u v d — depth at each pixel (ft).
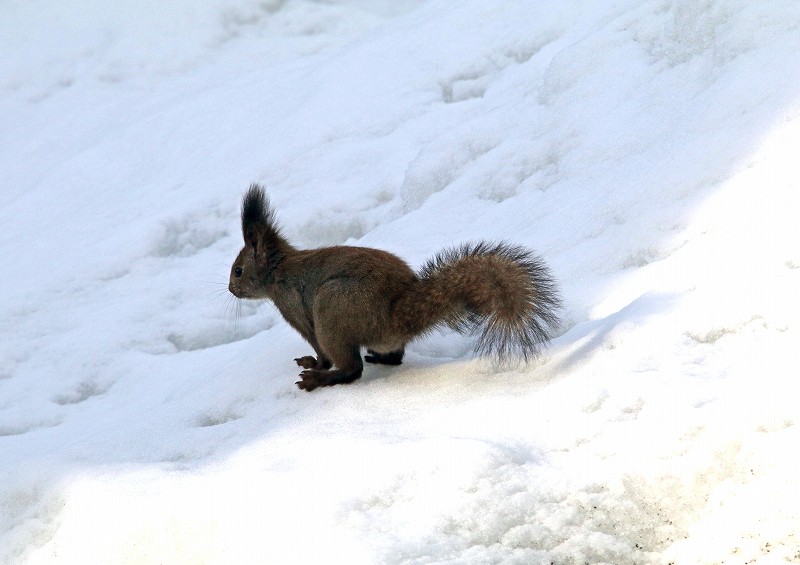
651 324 27.02
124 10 89.81
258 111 68.54
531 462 22.70
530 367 28.30
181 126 71.00
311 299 31.86
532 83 55.26
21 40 88.89
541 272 29.40
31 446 38.17
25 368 49.21
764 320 25.58
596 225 37.70
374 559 20.10
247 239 32.89
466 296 29.17
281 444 27.07
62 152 75.10
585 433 23.47
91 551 23.44
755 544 20.01
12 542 25.48
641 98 44.96
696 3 45.60
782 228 29.96
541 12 63.21
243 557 21.47
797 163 33.06
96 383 47.09
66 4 91.86
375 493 22.09
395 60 65.62
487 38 63.72
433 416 26.50
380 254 31.14
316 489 22.57
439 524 21.09
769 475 20.88
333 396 29.76
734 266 29.01
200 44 85.40
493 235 41.78
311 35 85.87
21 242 63.41
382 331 30.40
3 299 55.67
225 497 23.26
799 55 39.04
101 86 83.51
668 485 21.44
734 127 37.50
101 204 65.57
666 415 23.02
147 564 22.88
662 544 20.90
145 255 58.03
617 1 60.44
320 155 59.88
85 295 55.47
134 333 50.19
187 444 29.27
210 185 62.03
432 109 60.44
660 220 34.88
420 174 51.52
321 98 65.10
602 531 21.03
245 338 49.34
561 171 43.91
